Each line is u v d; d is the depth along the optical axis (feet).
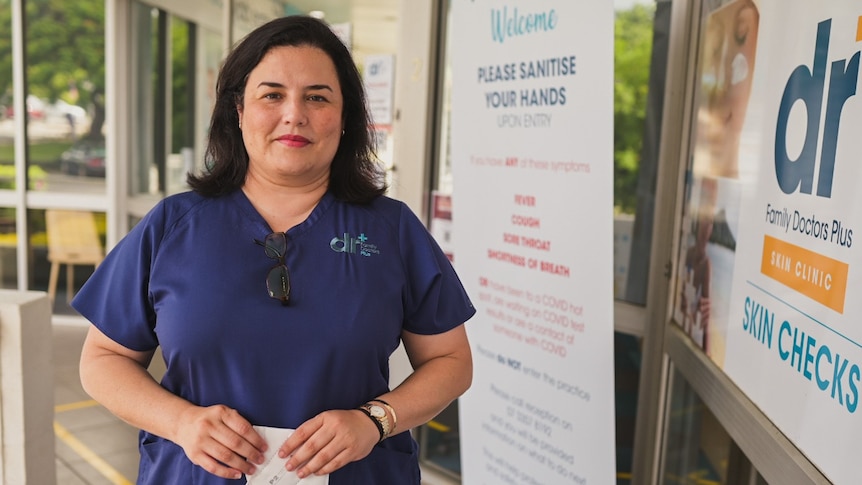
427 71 11.71
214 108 5.08
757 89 6.10
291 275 4.76
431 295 5.18
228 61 4.96
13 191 21.58
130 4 21.17
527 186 7.84
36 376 8.41
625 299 9.68
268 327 4.64
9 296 8.45
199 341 4.62
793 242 5.16
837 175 4.55
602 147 6.87
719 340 6.79
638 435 9.29
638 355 9.52
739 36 6.66
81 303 4.91
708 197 7.38
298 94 4.72
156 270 4.78
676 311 8.55
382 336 4.87
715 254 7.04
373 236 5.01
